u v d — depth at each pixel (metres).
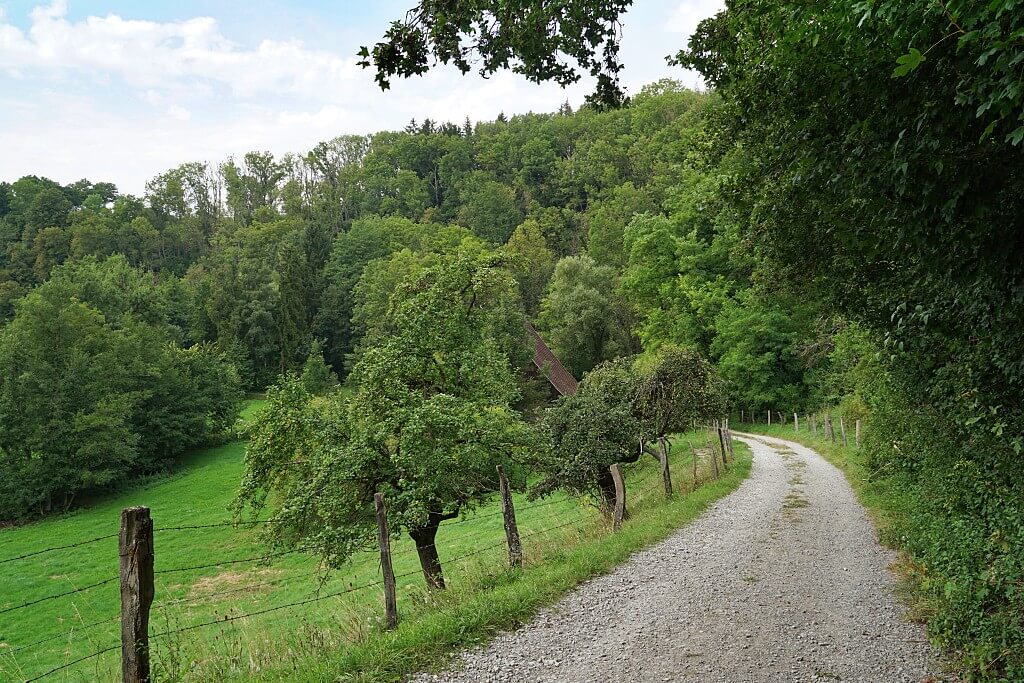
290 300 87.81
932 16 3.50
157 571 23.61
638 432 18.94
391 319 16.55
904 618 7.06
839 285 9.24
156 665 5.61
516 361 41.28
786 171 8.21
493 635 6.97
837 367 27.56
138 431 52.38
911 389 9.02
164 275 121.31
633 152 107.62
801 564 9.74
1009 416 5.64
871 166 4.76
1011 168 3.81
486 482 13.94
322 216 146.00
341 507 12.15
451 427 12.77
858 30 4.23
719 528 12.72
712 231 48.03
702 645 6.49
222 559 25.50
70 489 44.28
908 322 6.11
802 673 5.68
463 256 16.39
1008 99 3.19
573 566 9.48
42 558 26.91
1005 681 5.00
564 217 109.62
